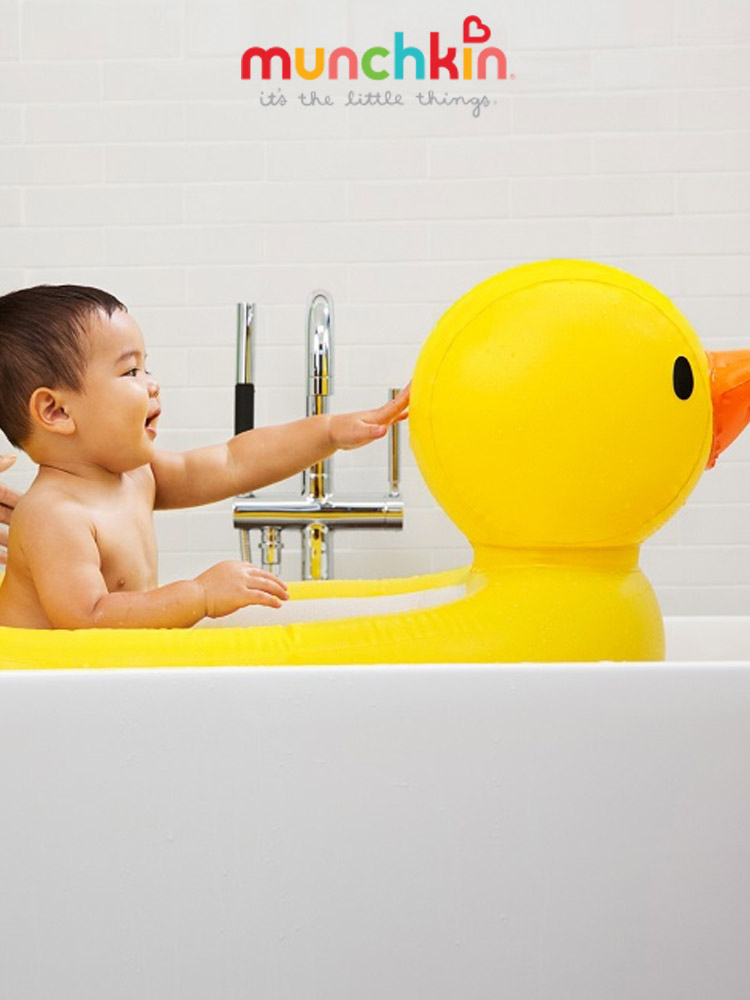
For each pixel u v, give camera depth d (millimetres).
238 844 807
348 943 809
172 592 1055
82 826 804
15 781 803
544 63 2252
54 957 802
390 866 811
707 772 817
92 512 1160
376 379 2270
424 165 2260
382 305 2268
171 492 1393
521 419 897
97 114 2268
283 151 2266
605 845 815
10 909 802
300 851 809
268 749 809
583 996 814
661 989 815
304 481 1866
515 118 2254
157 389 1229
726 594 2258
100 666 887
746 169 2242
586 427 895
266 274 2270
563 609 933
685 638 1580
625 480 911
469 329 930
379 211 2264
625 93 2246
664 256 2252
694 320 2248
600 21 2246
